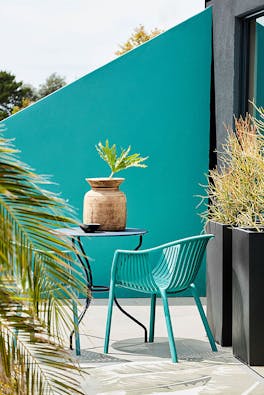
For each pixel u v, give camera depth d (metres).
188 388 4.35
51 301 2.12
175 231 7.70
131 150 7.62
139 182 7.64
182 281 5.20
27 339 2.16
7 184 1.93
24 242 1.98
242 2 6.75
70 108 7.50
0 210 1.95
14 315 2.08
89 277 5.69
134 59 7.58
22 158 7.45
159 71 7.64
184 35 7.65
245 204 5.28
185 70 7.68
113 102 7.57
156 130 7.65
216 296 5.64
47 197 1.98
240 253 4.98
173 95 7.66
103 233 5.59
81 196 7.55
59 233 2.05
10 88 32.72
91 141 7.56
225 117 7.32
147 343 5.60
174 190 7.69
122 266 5.33
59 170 7.52
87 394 4.20
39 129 7.46
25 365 2.17
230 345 5.50
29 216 1.98
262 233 4.80
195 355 5.21
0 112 32.47
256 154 5.32
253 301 4.80
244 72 7.07
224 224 5.46
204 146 7.73
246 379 4.54
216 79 7.59
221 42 7.41
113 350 5.36
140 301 7.44
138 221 7.65
